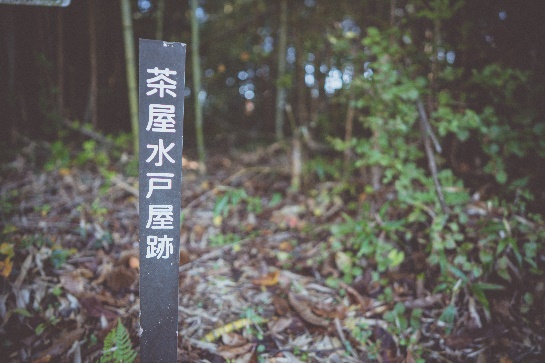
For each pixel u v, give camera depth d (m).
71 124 5.22
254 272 2.97
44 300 2.33
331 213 3.74
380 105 2.94
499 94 3.00
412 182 3.30
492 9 3.09
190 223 3.68
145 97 1.52
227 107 9.55
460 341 2.28
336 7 4.72
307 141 4.73
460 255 2.55
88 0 5.23
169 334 1.66
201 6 7.72
